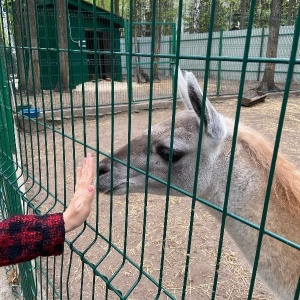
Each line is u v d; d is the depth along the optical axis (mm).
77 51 1876
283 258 2023
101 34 15219
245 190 2238
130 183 2725
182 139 2502
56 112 11008
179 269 4148
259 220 2184
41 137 9492
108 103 12992
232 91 16516
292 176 2109
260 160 2189
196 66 20047
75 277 4020
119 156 2766
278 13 15211
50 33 10859
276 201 2053
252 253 2268
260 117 11875
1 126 3719
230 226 2375
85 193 1713
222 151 2359
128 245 4605
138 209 5531
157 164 2627
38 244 1603
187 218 5270
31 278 3133
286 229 2020
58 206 5559
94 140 9359
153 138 2611
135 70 19062
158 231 4922
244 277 3994
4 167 3516
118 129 10562
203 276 4031
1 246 1574
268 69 16062
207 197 2525
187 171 2547
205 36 20641
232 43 19891
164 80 19016
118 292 1627
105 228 5004
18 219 1621
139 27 21328
